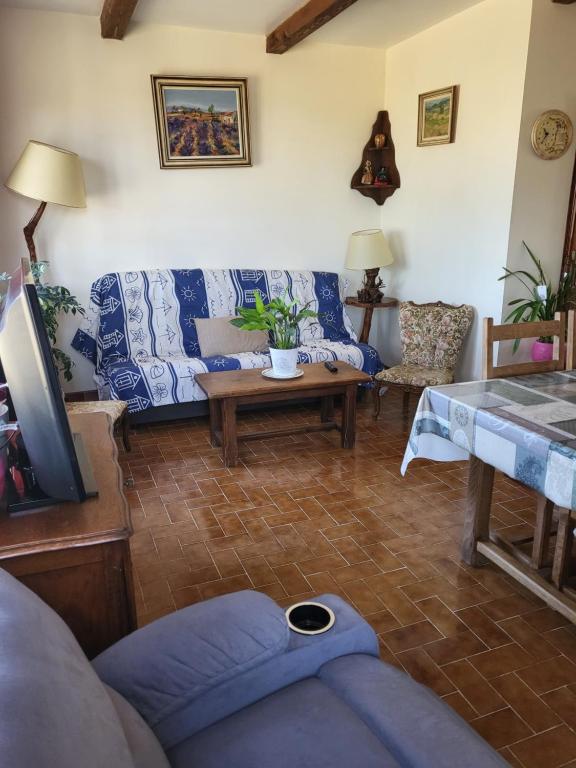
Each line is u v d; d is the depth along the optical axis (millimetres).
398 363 4773
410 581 2158
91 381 4254
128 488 2943
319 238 4617
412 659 1775
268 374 3289
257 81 4125
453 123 3789
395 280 4656
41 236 3863
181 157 4023
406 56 4191
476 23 3504
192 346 4008
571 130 3422
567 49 3301
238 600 1173
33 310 1081
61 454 1199
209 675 1029
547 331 2324
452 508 2703
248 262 4445
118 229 4043
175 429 3785
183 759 973
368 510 2688
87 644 1232
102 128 3848
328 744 985
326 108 4367
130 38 3762
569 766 1427
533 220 3518
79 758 612
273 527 2547
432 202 4113
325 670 1165
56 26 3596
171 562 2295
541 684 1682
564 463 1527
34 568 1143
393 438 3572
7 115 3629
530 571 2049
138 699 992
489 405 1886
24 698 622
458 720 1031
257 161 4273
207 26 3850
